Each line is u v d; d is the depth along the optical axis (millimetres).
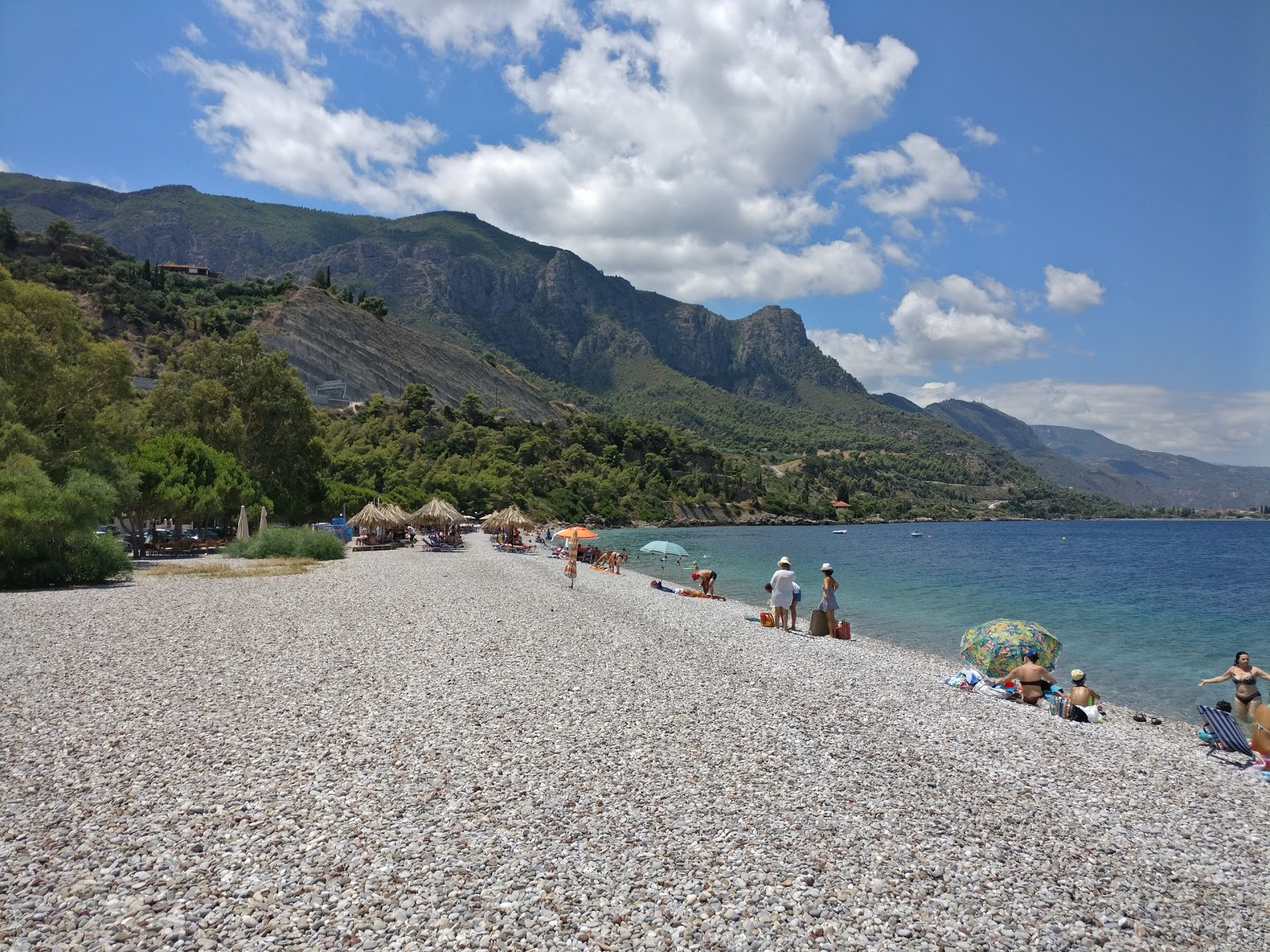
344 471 97438
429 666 13820
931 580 48875
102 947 4867
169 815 6973
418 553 51250
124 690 11336
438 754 9016
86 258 144875
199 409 56344
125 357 41406
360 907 5508
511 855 6488
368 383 169125
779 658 16922
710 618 24016
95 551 26594
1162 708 17188
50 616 18094
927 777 9172
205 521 50750
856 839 7203
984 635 16453
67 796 7340
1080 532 159875
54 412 34531
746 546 87812
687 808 7758
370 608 21484
